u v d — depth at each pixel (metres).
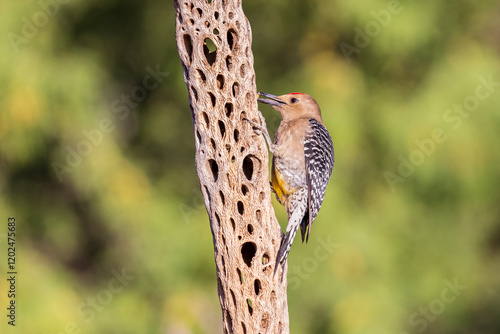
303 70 14.77
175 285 14.40
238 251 7.86
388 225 14.68
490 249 17.69
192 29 7.84
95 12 15.70
